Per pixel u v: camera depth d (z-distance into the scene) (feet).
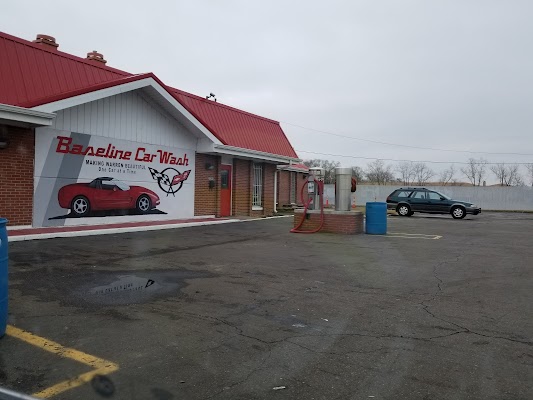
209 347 14.10
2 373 11.89
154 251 31.53
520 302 19.97
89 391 11.06
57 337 14.53
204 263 27.71
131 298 19.31
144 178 49.06
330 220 45.88
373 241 40.19
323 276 24.85
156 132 50.24
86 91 38.75
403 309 18.69
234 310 18.07
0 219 14.05
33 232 36.19
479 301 20.08
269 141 71.82
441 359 13.48
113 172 45.50
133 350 13.69
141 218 48.88
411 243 39.29
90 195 43.29
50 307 17.61
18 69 37.88
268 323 16.55
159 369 12.41
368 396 11.15
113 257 28.58
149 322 16.29
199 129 52.85
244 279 23.63
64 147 40.83
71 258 27.53
